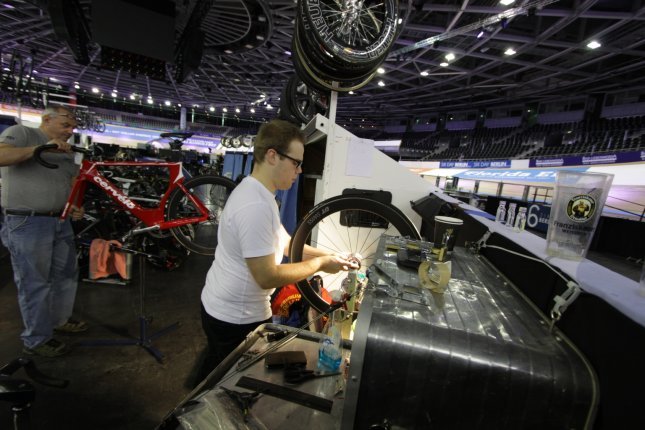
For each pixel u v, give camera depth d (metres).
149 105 27.72
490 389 0.52
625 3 8.32
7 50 16.48
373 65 1.79
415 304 0.65
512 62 12.45
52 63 18.28
